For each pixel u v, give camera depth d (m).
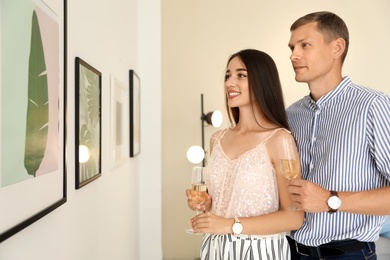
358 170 1.46
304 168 1.62
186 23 4.27
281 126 1.63
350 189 1.46
